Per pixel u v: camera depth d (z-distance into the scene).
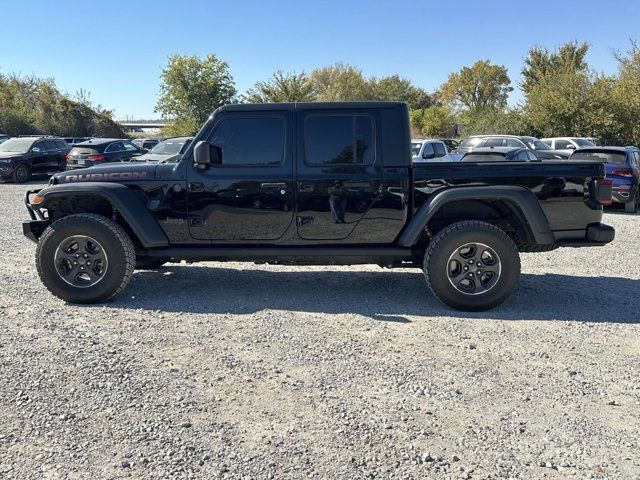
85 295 5.77
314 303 5.96
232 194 5.85
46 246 5.73
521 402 3.75
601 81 34.50
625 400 3.80
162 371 4.13
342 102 5.84
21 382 3.89
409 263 6.47
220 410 3.57
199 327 5.12
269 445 3.18
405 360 4.41
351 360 4.40
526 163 5.80
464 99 78.25
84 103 50.81
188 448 3.13
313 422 3.44
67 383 3.89
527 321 5.45
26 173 21.73
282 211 5.86
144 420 3.43
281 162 5.83
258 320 5.34
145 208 5.89
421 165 5.86
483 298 5.68
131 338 4.80
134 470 2.92
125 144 21.61
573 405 3.72
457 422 3.47
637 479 2.91
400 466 2.99
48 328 5.02
